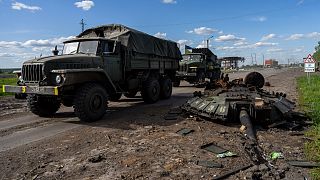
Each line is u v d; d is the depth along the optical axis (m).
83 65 8.71
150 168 4.68
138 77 11.38
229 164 4.80
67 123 8.23
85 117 8.01
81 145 6.02
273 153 5.33
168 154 5.33
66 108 11.05
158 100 12.80
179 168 4.67
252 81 9.94
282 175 4.38
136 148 5.71
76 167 4.80
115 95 10.06
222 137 6.43
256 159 5.03
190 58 20.91
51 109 9.34
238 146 5.74
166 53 13.21
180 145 5.87
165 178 4.30
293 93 14.81
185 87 20.05
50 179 4.35
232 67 61.09
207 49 22.41
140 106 11.16
